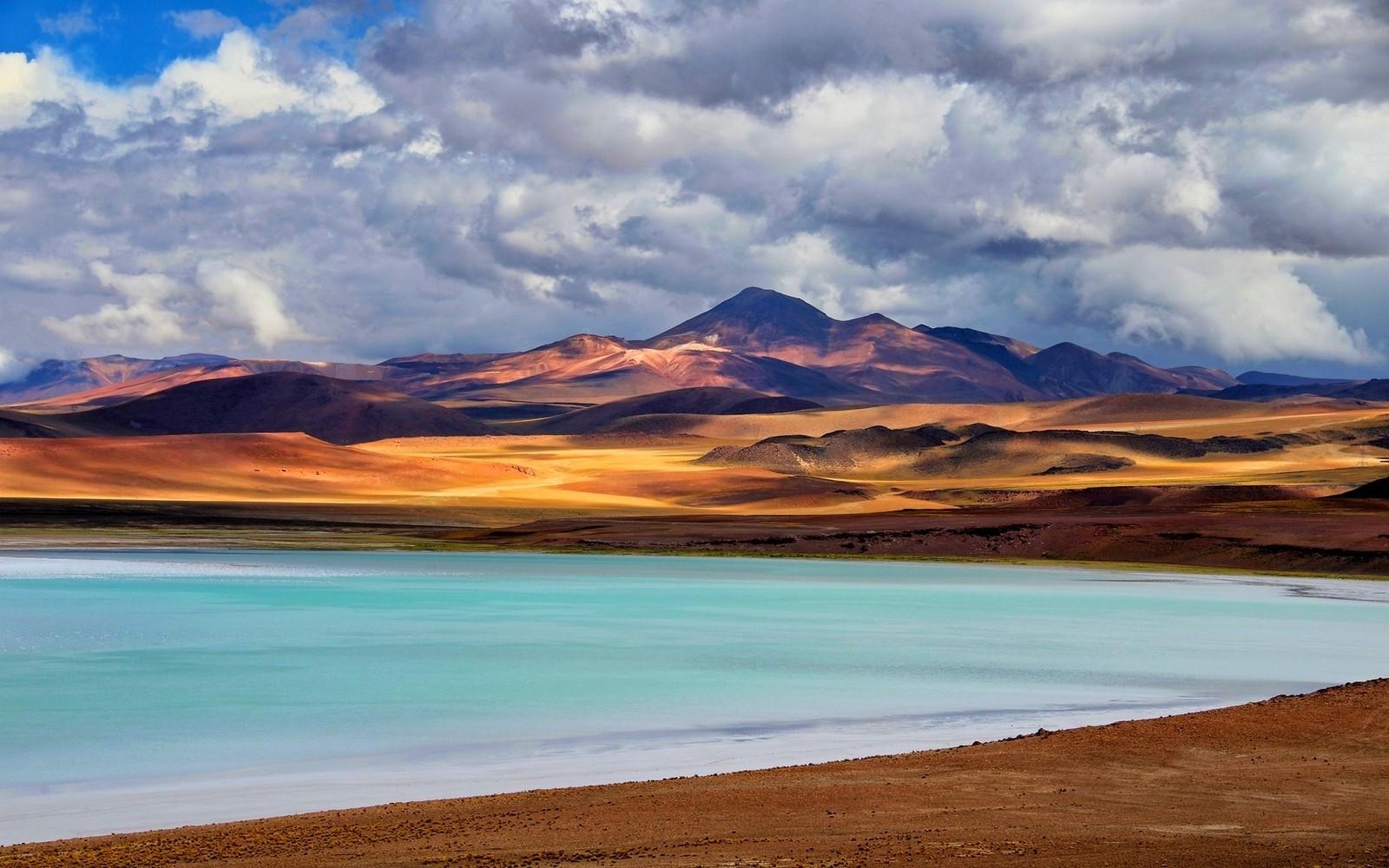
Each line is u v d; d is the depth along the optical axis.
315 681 33.47
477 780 21.50
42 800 20.16
